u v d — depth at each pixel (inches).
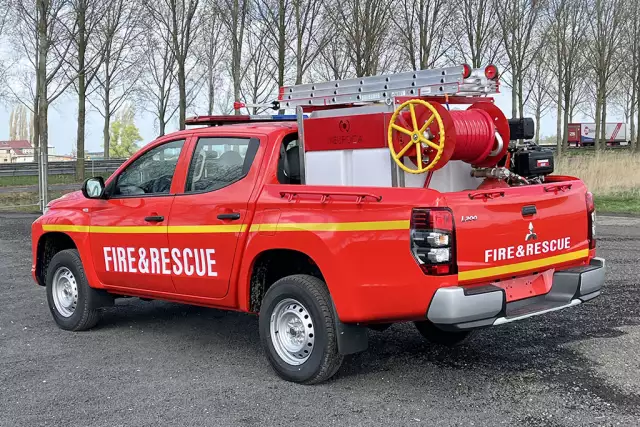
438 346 238.7
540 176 227.9
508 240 187.2
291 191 200.2
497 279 187.2
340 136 200.5
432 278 173.2
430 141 179.9
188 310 307.7
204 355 235.6
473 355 226.8
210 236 219.3
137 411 183.3
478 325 176.4
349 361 214.7
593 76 1389.0
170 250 232.8
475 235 179.2
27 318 294.8
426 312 175.6
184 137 238.7
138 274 245.4
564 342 238.7
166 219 233.1
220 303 222.1
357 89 209.8
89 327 271.1
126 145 3137.3
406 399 187.8
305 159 209.8
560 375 204.2
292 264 218.5
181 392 197.9
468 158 197.6
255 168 213.9
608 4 1105.4
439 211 172.9
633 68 1230.9
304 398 190.5
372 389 196.5
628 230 528.4
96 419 178.2
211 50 797.2
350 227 185.5
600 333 248.7
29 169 1170.0
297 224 195.9
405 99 192.7
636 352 224.4
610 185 796.6
